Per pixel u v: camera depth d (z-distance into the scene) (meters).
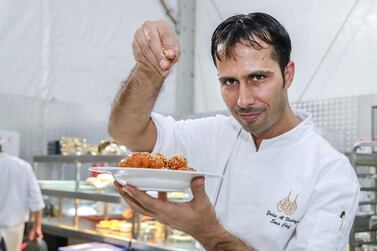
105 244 3.09
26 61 3.94
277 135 1.30
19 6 3.88
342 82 3.35
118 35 4.41
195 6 4.65
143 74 1.13
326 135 3.39
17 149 3.80
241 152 1.37
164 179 0.99
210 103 4.43
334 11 3.42
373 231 2.42
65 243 3.92
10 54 3.85
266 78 1.06
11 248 3.41
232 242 1.09
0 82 3.82
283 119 1.27
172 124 1.42
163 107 4.50
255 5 3.95
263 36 1.05
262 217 1.27
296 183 1.24
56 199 4.03
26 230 3.86
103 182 3.28
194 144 1.43
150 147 1.34
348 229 1.19
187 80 4.59
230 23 1.12
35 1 3.96
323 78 3.46
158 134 1.34
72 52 4.16
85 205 3.83
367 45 3.21
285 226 1.24
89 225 3.51
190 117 4.50
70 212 3.89
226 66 1.08
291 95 3.66
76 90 4.21
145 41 1.08
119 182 1.05
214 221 1.05
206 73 4.48
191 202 1.03
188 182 1.01
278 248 1.25
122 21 4.43
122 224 3.30
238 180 1.34
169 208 1.00
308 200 1.22
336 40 3.40
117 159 3.02
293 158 1.28
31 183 3.50
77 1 4.18
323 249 1.12
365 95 3.19
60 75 4.12
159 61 1.07
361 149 3.03
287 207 1.24
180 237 2.94
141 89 1.15
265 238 1.26
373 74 3.16
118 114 1.20
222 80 1.11
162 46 1.09
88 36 4.24
